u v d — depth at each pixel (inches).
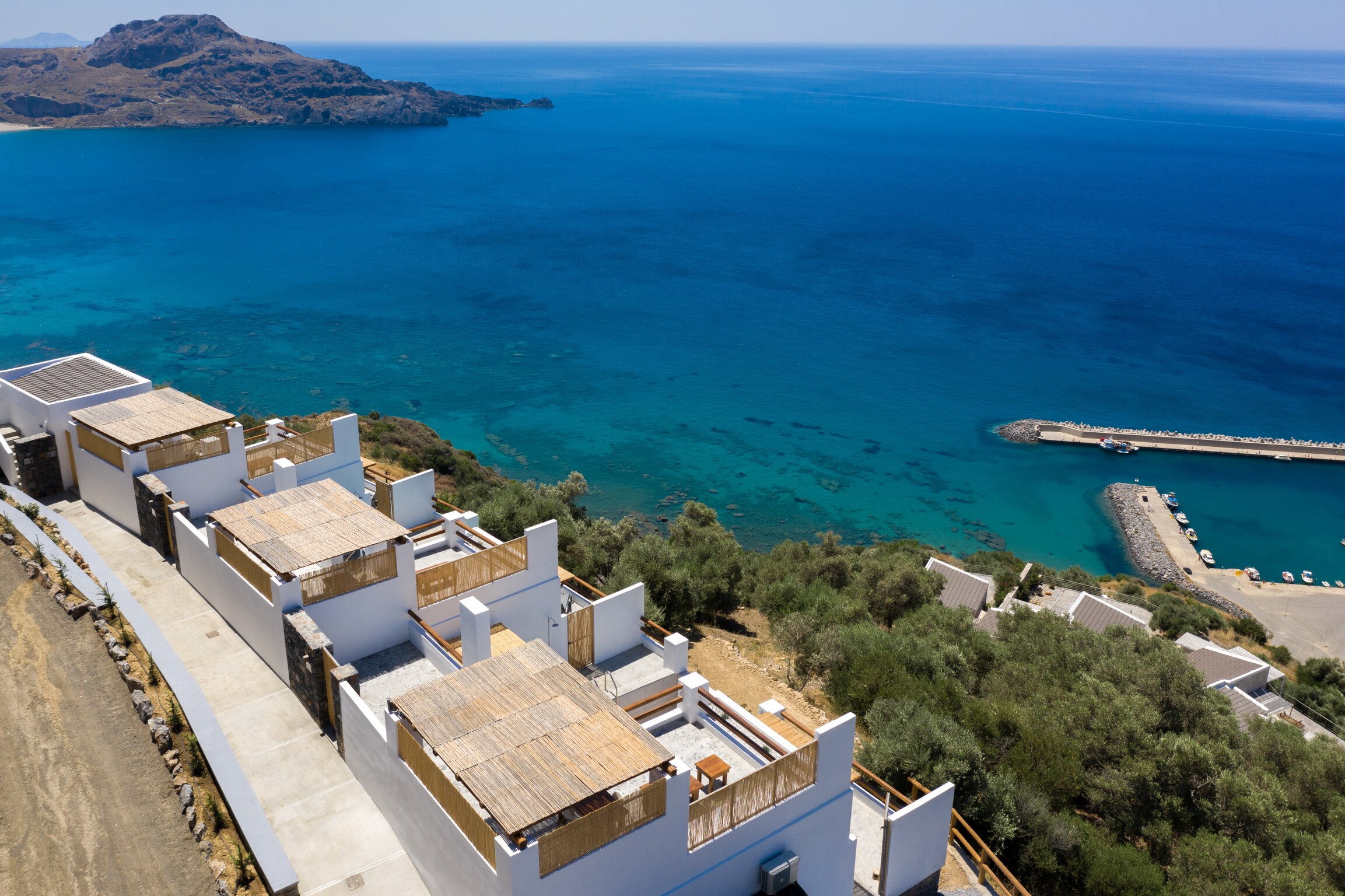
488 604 975.0
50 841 636.1
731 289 6486.2
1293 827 1092.5
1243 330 5880.9
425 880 663.1
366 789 741.9
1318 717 1951.3
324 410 4185.5
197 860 631.2
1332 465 4136.3
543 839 554.9
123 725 748.6
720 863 677.3
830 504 3580.2
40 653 829.2
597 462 3811.5
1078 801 1117.7
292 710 823.1
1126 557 3356.3
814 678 1366.9
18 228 7495.1
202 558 959.6
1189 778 1093.8
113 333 5022.1
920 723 984.3
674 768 625.3
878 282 6776.6
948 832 842.8
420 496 1159.0
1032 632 1696.6
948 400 4662.9
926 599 1962.4
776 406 4510.3
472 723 654.5
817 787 727.7
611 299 6166.3
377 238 7711.6
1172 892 905.5
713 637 1480.1
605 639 968.3
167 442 1149.7
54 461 1192.8
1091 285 6850.4
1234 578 3235.7
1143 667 1366.9
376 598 880.3
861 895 811.4
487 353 5078.7
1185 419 4537.4
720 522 3368.6
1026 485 3841.0
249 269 6589.6
